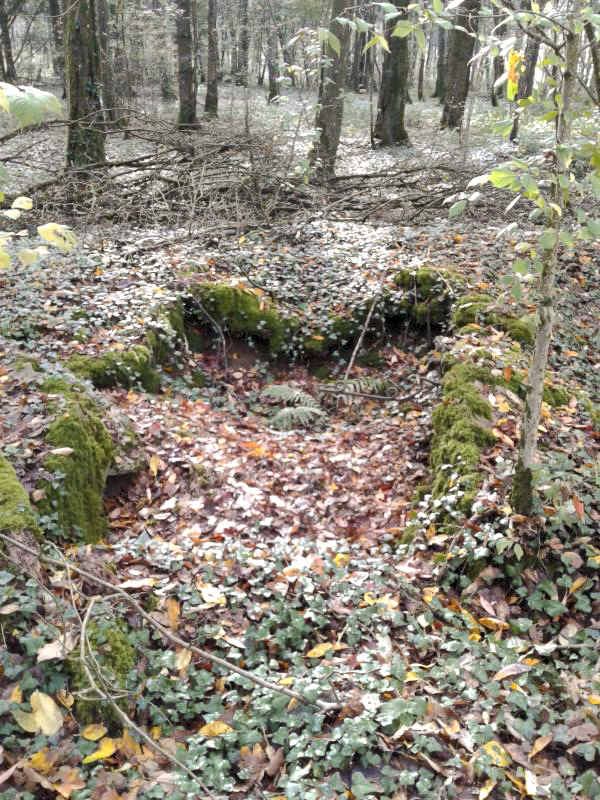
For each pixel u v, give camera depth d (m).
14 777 2.84
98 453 4.89
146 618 3.40
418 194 11.14
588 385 6.64
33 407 4.90
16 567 3.57
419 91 35.25
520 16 3.25
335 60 12.96
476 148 16.47
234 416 6.86
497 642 3.96
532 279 3.85
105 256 8.29
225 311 7.78
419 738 3.32
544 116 3.60
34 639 3.28
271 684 3.41
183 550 4.54
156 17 23.34
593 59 4.40
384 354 7.86
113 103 19.27
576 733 3.37
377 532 5.15
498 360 6.27
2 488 4.02
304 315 8.02
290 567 4.43
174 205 10.19
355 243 9.30
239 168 10.67
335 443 6.34
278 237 9.53
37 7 29.59
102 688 3.27
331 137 13.29
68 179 10.27
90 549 4.21
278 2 26.98
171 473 5.36
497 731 3.41
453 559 4.52
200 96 29.45
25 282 7.34
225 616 4.07
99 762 3.08
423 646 3.96
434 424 5.88
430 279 7.87
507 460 5.07
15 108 2.07
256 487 5.41
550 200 3.65
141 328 6.88
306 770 3.19
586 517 4.61
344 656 3.89
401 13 3.33
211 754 3.29
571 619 4.20
